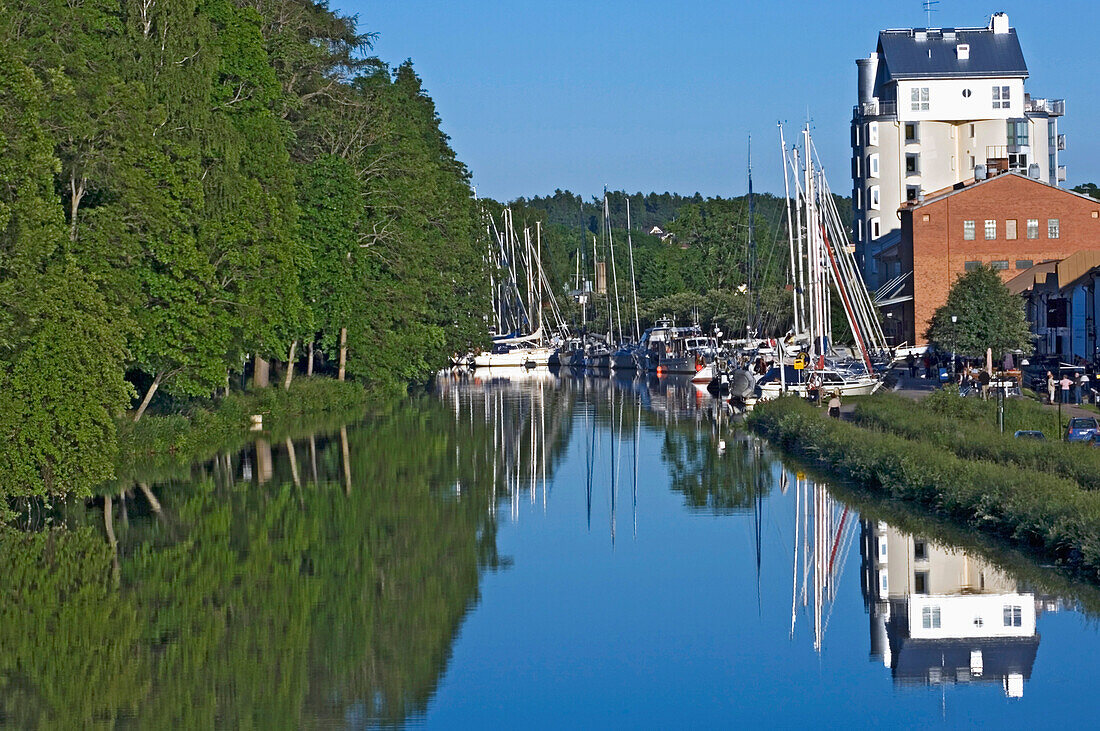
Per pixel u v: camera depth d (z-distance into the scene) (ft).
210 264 165.07
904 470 138.92
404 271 270.87
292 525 126.72
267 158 195.42
